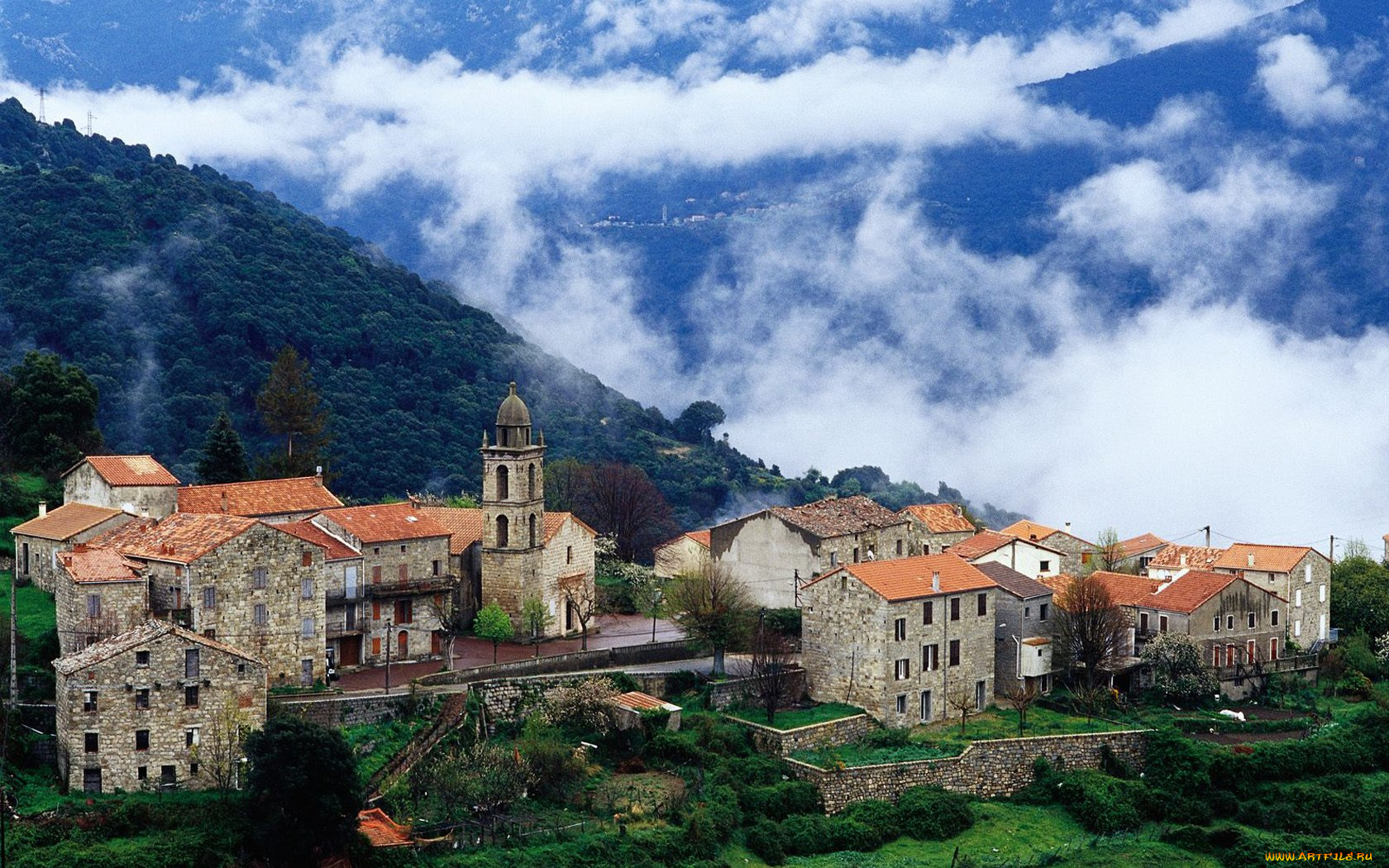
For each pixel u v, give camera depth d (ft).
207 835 337.72
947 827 402.72
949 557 472.03
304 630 414.21
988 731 441.27
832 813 402.52
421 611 454.40
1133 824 415.64
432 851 354.33
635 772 407.03
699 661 472.44
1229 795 424.05
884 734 431.02
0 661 394.93
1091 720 452.76
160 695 355.97
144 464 486.79
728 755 412.77
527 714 418.72
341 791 343.67
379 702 392.47
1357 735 455.22
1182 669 472.03
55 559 429.79
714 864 366.84
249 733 353.51
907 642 440.45
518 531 483.51
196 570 394.52
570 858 356.79
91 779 352.08
